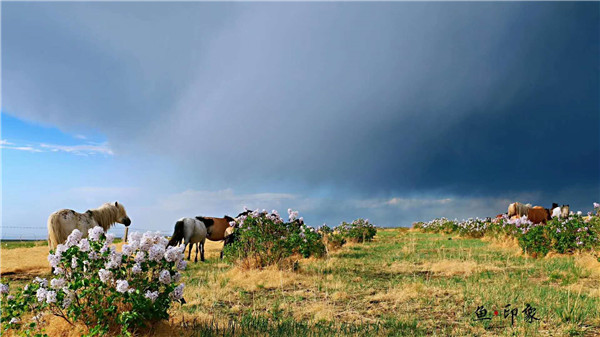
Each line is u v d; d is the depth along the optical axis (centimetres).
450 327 560
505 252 1423
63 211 1081
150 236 506
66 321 489
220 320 595
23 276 1040
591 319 557
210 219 1573
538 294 711
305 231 1330
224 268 1190
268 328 553
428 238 2338
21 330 488
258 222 1114
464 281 878
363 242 2014
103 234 513
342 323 584
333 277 956
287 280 901
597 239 1151
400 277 966
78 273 487
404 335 530
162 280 480
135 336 482
